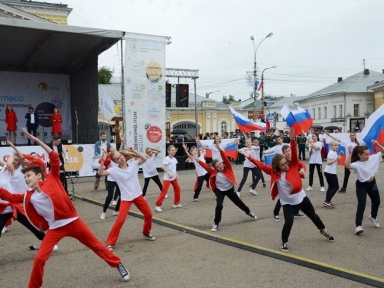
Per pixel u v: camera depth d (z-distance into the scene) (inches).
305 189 466.9
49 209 175.8
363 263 205.3
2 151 474.6
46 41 645.3
